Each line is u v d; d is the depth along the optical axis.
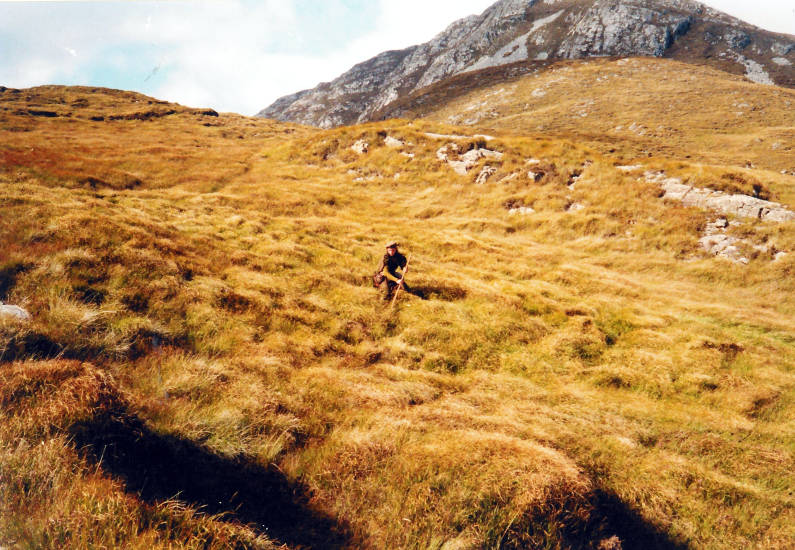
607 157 26.80
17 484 2.97
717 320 12.90
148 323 6.77
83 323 5.98
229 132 60.38
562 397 7.97
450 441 5.20
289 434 4.96
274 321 8.72
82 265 7.93
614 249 19.30
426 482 4.44
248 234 15.12
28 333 5.14
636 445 6.49
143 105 80.00
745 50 166.12
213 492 3.85
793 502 5.80
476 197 25.92
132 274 8.38
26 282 6.86
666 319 12.46
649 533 4.98
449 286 12.54
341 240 16.41
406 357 8.86
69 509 2.87
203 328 7.52
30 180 18.36
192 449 4.27
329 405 6.01
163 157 32.53
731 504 5.63
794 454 6.88
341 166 32.69
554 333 10.74
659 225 19.92
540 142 28.95
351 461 4.70
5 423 3.51
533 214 23.03
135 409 4.42
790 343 11.62
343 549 3.66
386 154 32.22
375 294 11.37
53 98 76.44
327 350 8.27
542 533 4.14
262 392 5.67
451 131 34.38
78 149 31.47
